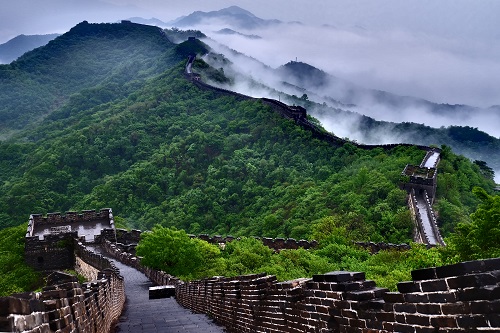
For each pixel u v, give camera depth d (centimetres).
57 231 5750
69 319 700
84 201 9588
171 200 9194
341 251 3631
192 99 14138
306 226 5575
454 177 6359
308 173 8600
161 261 3456
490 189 7025
